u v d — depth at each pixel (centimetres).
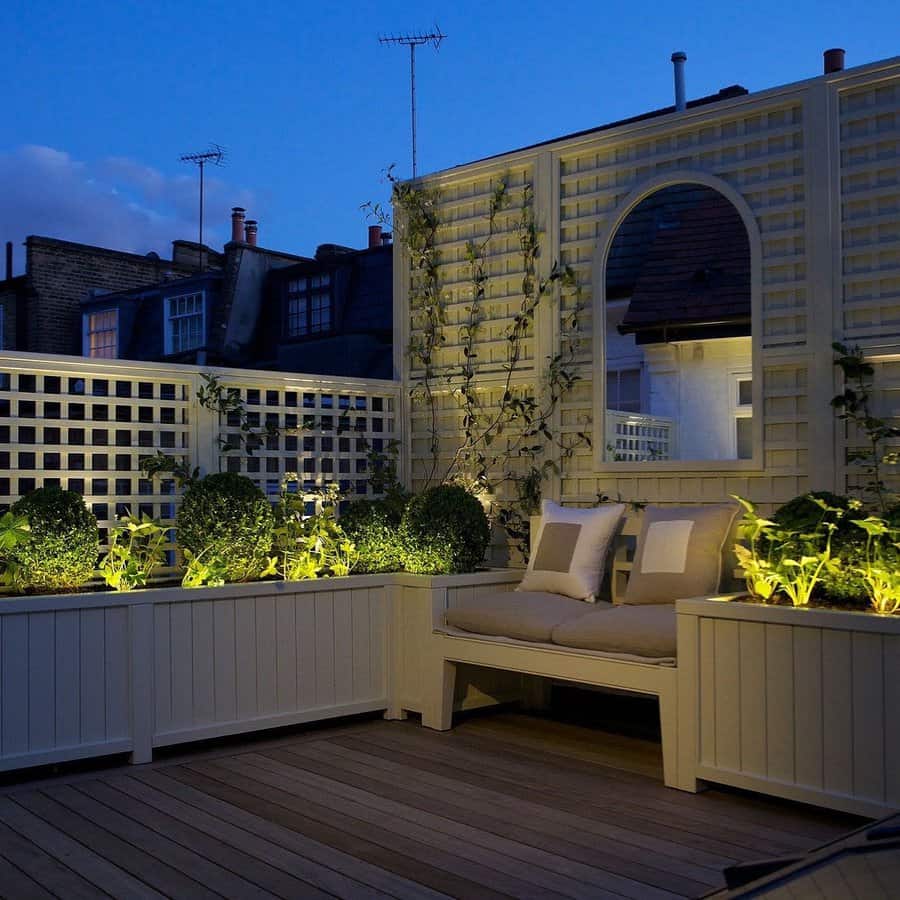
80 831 354
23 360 504
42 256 1809
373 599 527
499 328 619
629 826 356
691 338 533
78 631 437
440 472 647
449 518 544
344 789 403
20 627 423
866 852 125
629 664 420
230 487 508
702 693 395
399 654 531
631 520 520
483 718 535
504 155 611
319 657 506
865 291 477
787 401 498
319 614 507
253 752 465
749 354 511
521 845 337
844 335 480
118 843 341
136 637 450
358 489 648
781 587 406
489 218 622
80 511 474
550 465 580
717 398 522
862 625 351
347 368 1510
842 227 481
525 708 551
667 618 430
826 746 361
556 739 487
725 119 519
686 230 537
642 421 549
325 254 1708
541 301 593
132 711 447
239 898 293
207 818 367
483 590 533
